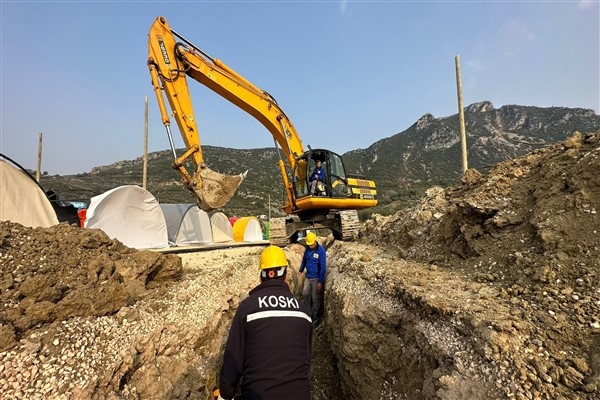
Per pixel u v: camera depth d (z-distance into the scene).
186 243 13.48
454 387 2.98
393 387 4.52
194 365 5.31
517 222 5.00
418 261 6.44
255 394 2.57
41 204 8.12
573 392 2.51
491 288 4.21
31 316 4.11
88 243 5.49
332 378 6.96
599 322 3.00
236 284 7.59
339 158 12.87
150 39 10.05
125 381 4.34
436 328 3.86
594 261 3.69
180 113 10.10
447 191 8.20
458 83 11.34
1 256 4.52
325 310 8.02
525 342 3.04
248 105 11.77
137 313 5.14
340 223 12.47
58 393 3.52
